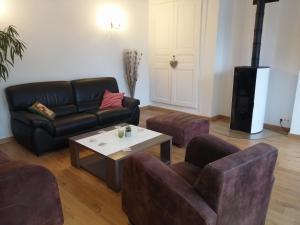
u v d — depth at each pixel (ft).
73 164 9.31
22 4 11.43
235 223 4.69
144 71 17.43
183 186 4.60
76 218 6.58
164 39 16.60
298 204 7.13
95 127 11.68
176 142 11.04
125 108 13.00
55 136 10.32
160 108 17.99
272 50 12.92
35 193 5.22
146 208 5.34
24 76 12.03
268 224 6.33
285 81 12.81
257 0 11.75
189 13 14.92
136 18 16.03
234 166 4.10
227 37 14.46
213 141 6.45
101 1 14.23
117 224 6.36
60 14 12.76
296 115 12.00
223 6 13.69
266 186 5.06
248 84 12.34
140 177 5.28
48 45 12.60
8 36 9.97
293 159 9.94
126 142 8.55
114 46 15.35
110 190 7.82
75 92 12.85
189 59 15.57
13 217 4.97
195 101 15.85
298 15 11.83
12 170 4.87
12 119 11.16
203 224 4.09
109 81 14.25
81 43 13.85
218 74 14.82
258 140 12.08
